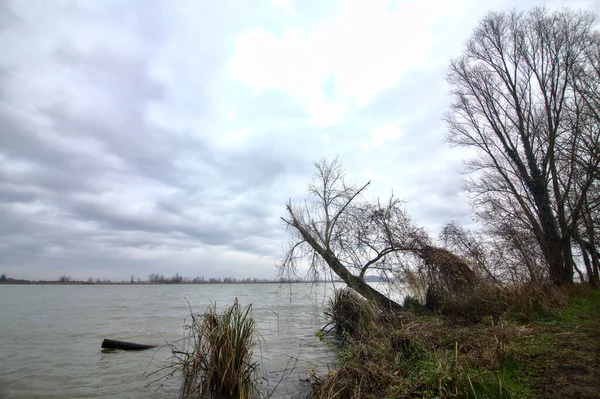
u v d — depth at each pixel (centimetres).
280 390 705
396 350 741
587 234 1773
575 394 464
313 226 1558
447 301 1249
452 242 1498
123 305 3050
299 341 1216
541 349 630
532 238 1592
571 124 1647
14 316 2131
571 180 1669
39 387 754
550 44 1902
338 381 595
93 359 991
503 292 1105
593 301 1138
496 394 496
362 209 1538
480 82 2133
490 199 1891
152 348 1106
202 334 718
